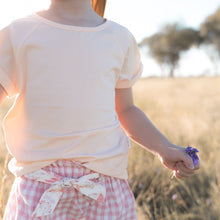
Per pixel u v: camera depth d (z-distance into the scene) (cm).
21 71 108
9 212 115
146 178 291
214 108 697
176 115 611
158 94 1076
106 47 117
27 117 110
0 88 108
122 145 126
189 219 252
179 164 125
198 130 446
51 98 108
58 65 108
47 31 109
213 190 283
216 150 365
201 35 4347
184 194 287
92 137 114
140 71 137
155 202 270
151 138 132
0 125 269
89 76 112
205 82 1719
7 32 109
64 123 109
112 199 122
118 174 123
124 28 129
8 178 225
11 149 113
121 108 139
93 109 113
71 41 110
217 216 252
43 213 108
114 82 124
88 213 120
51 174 110
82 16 118
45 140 109
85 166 113
